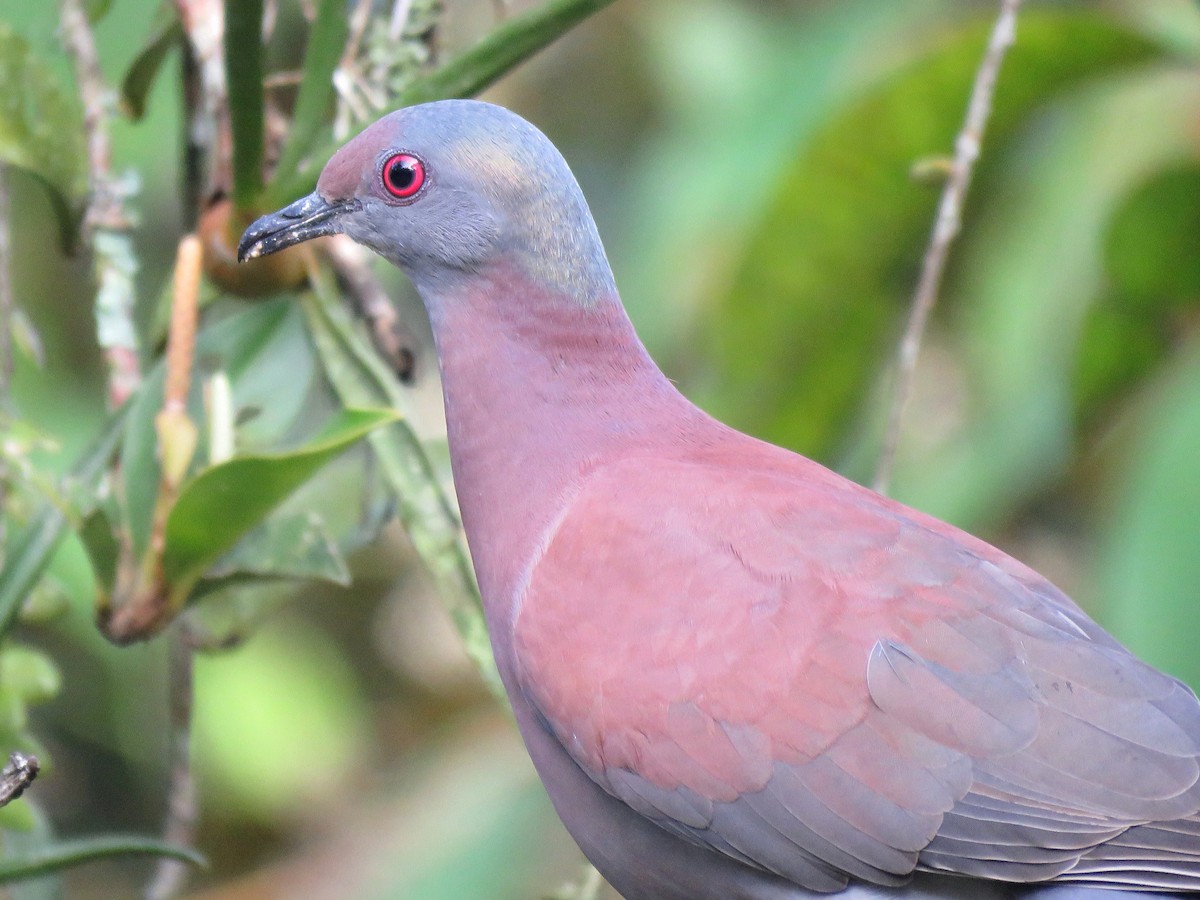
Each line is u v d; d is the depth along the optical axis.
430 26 10.06
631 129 15.73
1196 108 11.77
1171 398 11.05
